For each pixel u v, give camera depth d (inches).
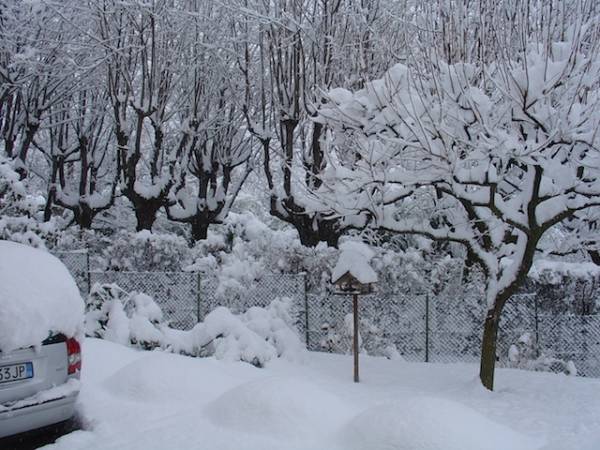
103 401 258.8
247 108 554.6
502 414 265.9
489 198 305.6
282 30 526.9
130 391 264.8
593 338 427.8
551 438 226.7
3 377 194.7
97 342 354.3
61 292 219.1
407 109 308.0
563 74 280.5
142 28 566.9
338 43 512.1
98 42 577.3
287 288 470.0
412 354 446.3
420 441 192.2
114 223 775.7
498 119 298.0
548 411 271.0
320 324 461.7
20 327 199.0
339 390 314.7
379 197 356.5
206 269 505.4
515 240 422.9
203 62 596.1
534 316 424.2
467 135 313.1
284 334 402.6
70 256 531.2
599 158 281.7
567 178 283.6
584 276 445.1
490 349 322.7
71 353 215.2
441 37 337.7
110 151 737.6
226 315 378.9
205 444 206.5
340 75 516.1
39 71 599.8
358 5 500.7
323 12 516.4
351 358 416.5
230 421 224.4
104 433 221.1
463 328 439.5
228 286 468.1
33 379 202.5
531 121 291.7
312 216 538.3
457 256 552.7
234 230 668.7
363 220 525.7
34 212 528.1
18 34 575.5
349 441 204.1
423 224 346.0
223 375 288.8
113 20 574.6
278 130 569.9
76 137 705.6
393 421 201.3
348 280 344.8
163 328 393.1
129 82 568.4
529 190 306.3
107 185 791.7
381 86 340.2
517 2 324.2
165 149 673.0
